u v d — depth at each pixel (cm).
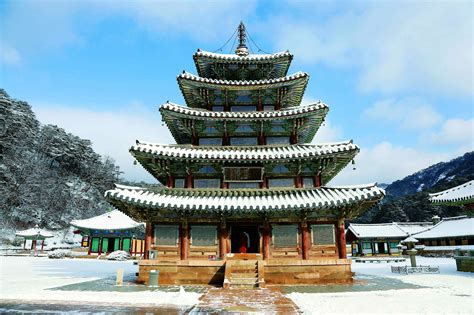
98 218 8225
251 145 3108
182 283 2503
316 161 2870
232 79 3553
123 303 1639
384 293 2034
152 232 2677
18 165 12556
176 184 2905
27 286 2377
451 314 1393
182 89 3297
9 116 13175
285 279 2483
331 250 2614
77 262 5778
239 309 1488
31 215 11381
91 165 16200
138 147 2683
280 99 3350
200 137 3147
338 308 1511
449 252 7794
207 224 2709
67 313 1406
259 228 2678
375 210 18050
